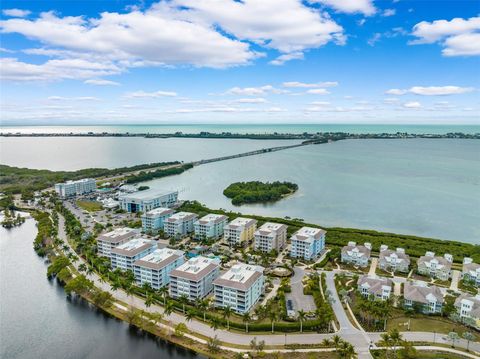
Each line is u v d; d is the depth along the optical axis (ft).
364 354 654.94
